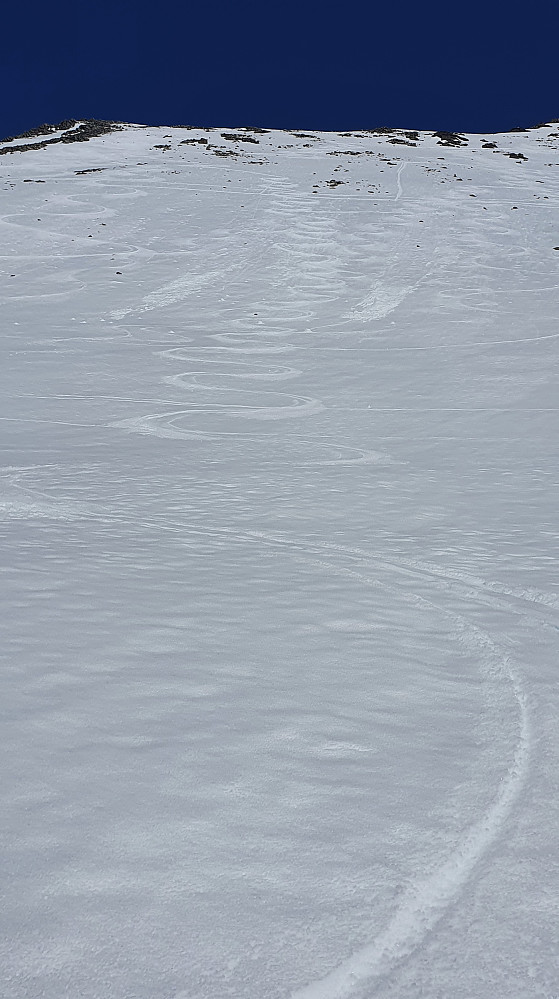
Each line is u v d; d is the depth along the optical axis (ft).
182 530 27.09
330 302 89.66
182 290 93.81
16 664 13.98
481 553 24.77
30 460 40.34
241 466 39.65
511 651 16.40
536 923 8.13
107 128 194.59
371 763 11.23
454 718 12.98
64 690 13.01
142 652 15.02
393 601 19.74
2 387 61.26
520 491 34.50
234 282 96.63
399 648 16.31
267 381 63.16
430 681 14.58
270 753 11.32
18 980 6.95
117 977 7.07
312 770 10.91
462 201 134.92
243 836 9.23
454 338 75.77
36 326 81.20
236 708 12.77
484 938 7.91
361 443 45.65
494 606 19.70
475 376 63.05
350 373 65.16
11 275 99.04
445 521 29.25
